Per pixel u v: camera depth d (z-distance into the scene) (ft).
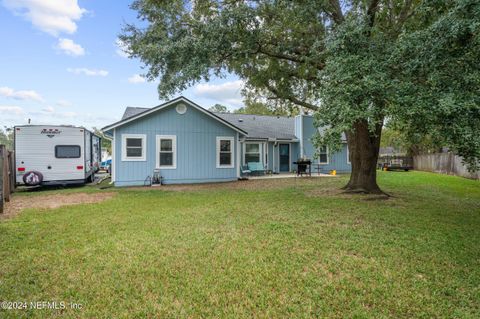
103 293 9.50
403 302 9.00
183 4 28.91
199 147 45.24
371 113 15.58
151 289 9.77
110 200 27.86
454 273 11.10
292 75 35.01
